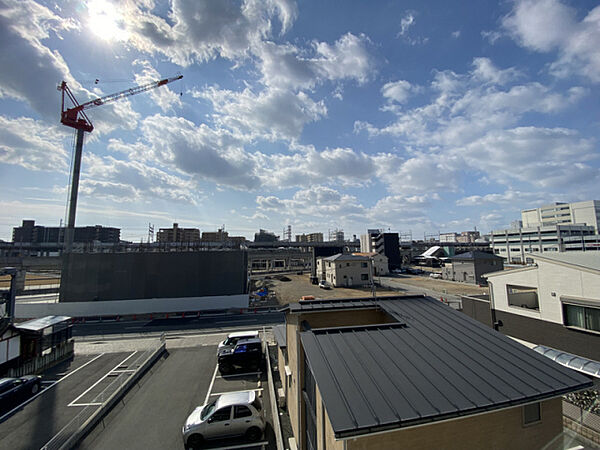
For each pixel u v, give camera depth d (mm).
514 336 17359
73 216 56344
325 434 6211
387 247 80375
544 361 6578
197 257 37375
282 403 12266
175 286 36469
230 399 10875
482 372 6094
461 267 52844
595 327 13102
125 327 28453
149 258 36500
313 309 9656
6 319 16312
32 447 10078
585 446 6129
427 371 6027
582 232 82750
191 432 9961
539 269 15867
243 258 38312
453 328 8109
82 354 20172
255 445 9977
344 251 73250
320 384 5508
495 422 5656
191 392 14062
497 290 18797
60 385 15078
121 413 12188
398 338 7387
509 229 93000
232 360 16625
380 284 53000
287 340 11789
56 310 32531
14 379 13359
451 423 5359
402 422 4688
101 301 34000
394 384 5559
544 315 15484
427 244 116438
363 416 4754
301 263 111938
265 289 42250
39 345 17500
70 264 35094
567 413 10180
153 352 19203
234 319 30812
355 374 5828
